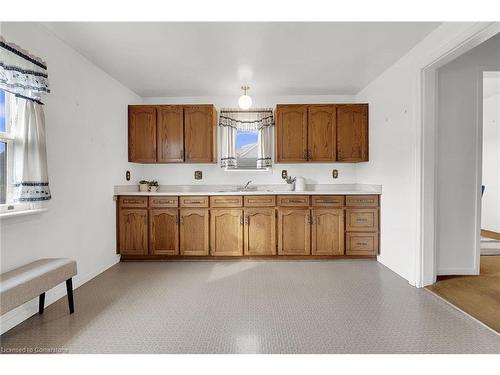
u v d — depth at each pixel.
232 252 3.95
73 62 2.93
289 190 4.59
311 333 2.08
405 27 2.58
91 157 3.26
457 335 2.05
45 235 2.53
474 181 3.24
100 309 2.47
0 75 1.98
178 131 4.22
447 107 3.21
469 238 3.26
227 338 2.02
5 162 2.22
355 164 4.68
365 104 4.20
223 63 3.33
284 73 3.67
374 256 3.98
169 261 3.96
